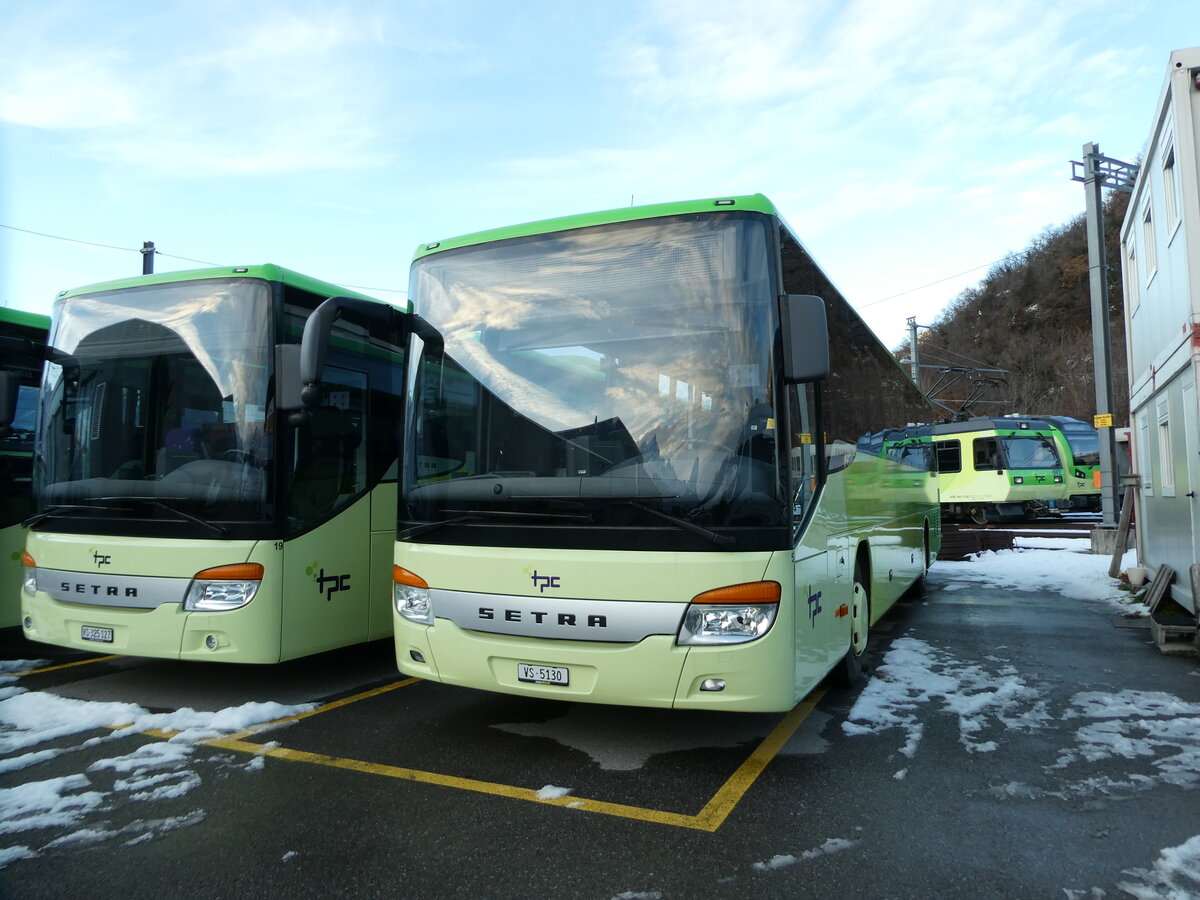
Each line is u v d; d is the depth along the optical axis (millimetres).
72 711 5238
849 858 3236
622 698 3896
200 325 5535
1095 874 3090
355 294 6098
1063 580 11250
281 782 4082
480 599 4191
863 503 6172
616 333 4215
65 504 5695
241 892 3020
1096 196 15070
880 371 7488
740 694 3766
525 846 3369
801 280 4652
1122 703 5312
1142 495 10438
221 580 5211
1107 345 14555
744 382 3961
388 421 6316
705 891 2996
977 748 4492
